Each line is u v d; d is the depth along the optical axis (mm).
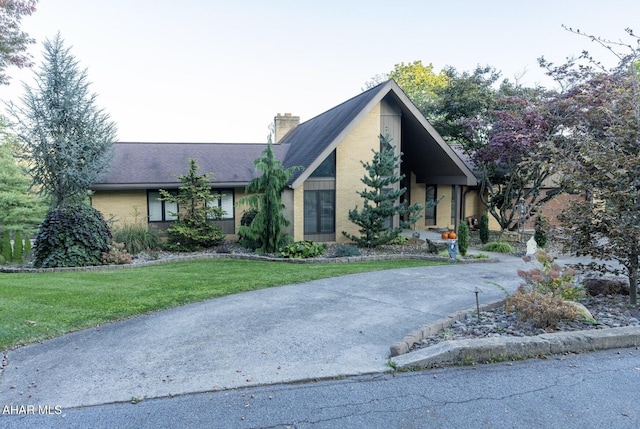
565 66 14320
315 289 8242
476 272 10227
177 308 6840
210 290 8023
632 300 6363
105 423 3465
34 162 14266
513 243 15859
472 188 20828
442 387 4055
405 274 9875
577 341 4875
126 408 3711
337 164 15617
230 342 5297
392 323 6047
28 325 5828
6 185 18578
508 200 16703
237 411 3648
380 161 13984
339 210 15781
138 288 8188
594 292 7305
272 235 13477
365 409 3662
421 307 6906
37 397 3895
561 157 7270
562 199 15047
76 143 14102
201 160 17188
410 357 4625
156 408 3707
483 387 4043
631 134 6191
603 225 6227
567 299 6016
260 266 11312
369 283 8805
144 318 6297
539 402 3742
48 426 3422
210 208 14859
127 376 4332
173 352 4973
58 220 11648
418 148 16969
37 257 11570
